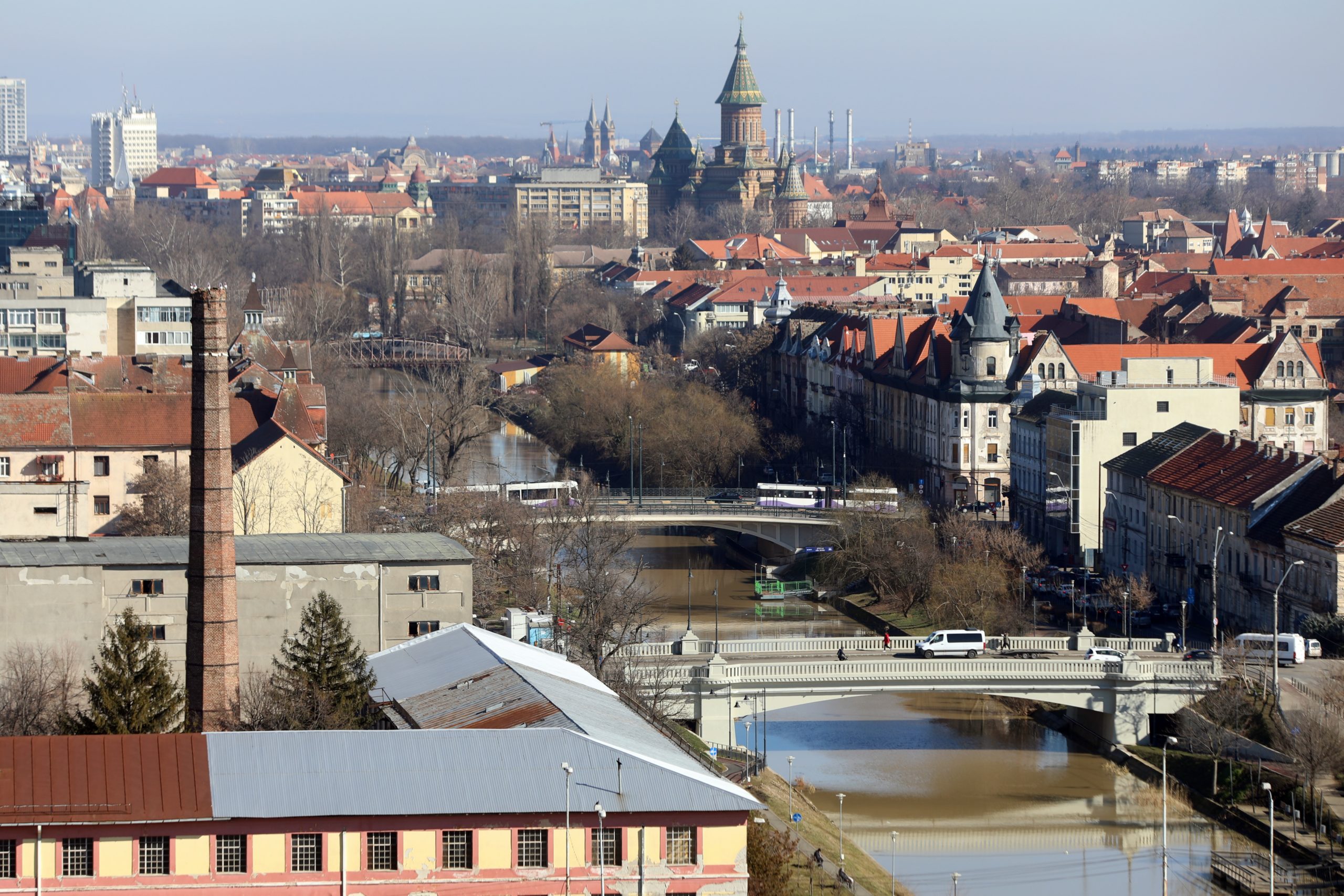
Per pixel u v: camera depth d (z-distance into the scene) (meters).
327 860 139.75
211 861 138.25
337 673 183.38
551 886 142.00
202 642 190.75
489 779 143.88
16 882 135.38
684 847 143.38
